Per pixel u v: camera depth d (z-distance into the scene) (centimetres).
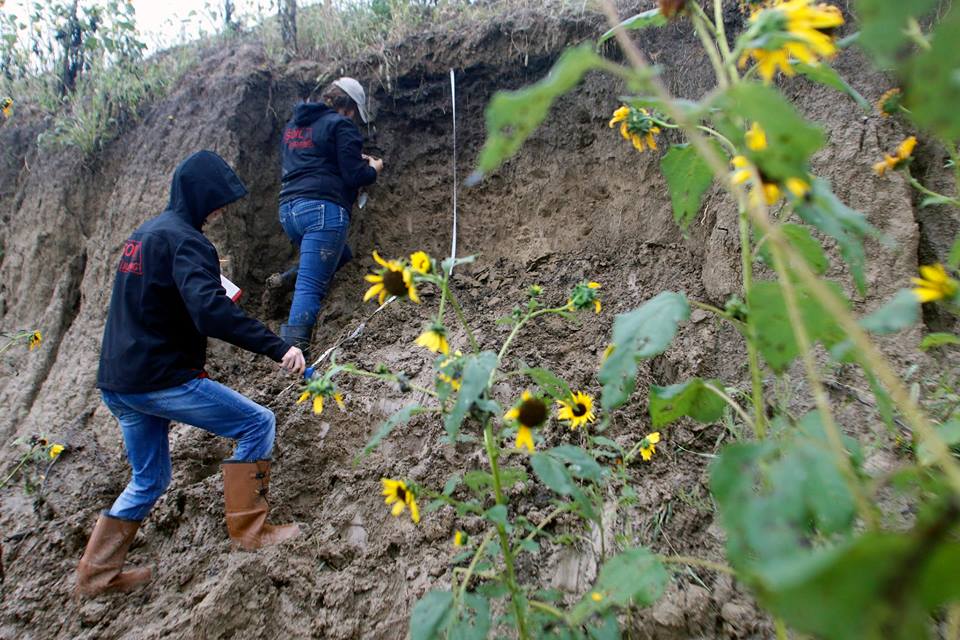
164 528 350
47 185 582
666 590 249
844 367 297
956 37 82
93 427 436
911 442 221
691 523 277
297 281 457
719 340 349
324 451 366
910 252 315
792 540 96
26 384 501
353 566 305
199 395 311
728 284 359
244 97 527
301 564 307
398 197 516
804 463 107
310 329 459
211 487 358
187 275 304
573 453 183
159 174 525
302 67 552
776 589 71
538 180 477
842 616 72
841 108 355
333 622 286
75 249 563
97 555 317
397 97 526
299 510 350
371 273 495
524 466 312
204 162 330
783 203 342
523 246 464
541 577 274
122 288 313
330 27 576
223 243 491
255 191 522
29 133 647
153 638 287
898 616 72
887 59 91
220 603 289
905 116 316
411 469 338
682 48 431
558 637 171
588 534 280
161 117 553
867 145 340
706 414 174
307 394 213
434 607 175
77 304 541
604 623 179
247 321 308
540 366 368
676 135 430
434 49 518
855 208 333
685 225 181
